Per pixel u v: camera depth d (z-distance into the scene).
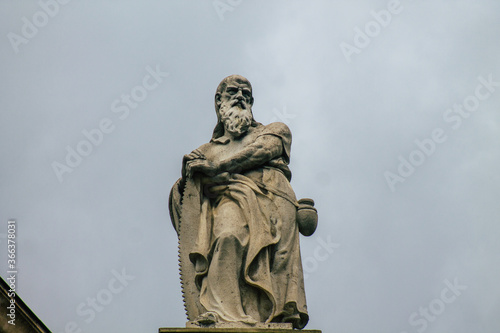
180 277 14.27
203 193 14.79
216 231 14.28
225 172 14.75
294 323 13.87
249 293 13.92
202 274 14.10
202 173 14.75
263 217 14.40
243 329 13.02
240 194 14.57
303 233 14.79
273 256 14.23
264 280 13.91
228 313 13.53
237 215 14.38
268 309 13.91
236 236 14.03
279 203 14.64
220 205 14.65
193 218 14.55
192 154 14.84
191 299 14.09
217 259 13.91
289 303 13.78
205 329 12.99
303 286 14.28
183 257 14.38
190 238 14.45
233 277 13.83
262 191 14.73
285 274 14.12
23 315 14.28
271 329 12.99
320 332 13.04
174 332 12.95
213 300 13.70
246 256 14.04
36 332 14.34
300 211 14.72
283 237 14.36
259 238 14.14
